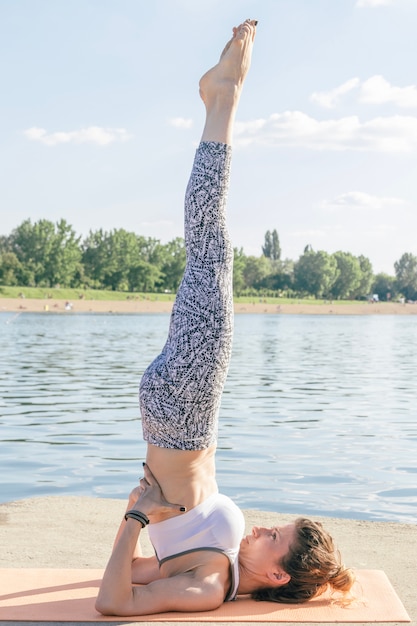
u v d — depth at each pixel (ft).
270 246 631.56
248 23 13.57
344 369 83.15
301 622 11.83
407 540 18.03
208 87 13.44
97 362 87.35
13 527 18.88
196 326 12.66
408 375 76.33
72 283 413.80
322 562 12.56
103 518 19.92
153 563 13.88
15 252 416.87
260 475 29.89
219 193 13.05
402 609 12.44
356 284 528.63
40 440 37.37
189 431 12.59
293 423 43.52
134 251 429.38
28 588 13.35
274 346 124.98
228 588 12.80
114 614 11.96
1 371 75.87
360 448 35.83
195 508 12.73
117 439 37.68
